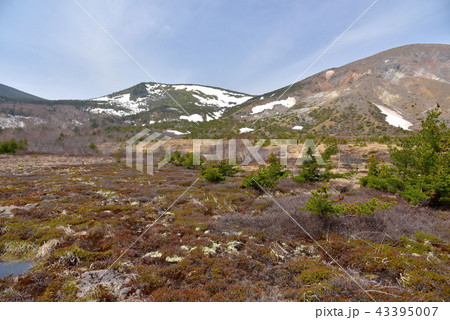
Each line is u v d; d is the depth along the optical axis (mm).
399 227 4801
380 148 27078
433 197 6332
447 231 4660
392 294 2811
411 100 143250
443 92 148000
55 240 4293
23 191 8797
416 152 7137
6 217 5699
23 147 39312
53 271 3412
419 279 3053
